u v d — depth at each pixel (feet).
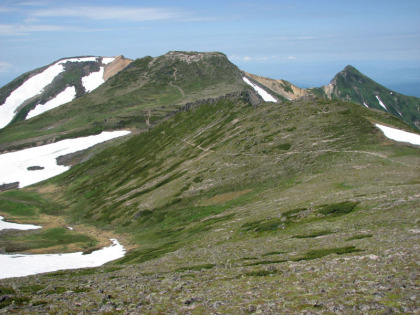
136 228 300.61
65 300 83.15
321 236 127.34
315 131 320.29
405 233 101.19
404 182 174.40
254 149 334.85
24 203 483.10
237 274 93.66
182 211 289.12
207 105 551.18
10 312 73.20
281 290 71.31
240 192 275.39
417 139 275.80
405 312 51.47
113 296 84.79
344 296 61.05
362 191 173.58
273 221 171.73
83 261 233.55
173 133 527.81
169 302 74.74
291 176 262.06
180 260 149.79
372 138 282.15
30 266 227.20
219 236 182.80
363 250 92.84
